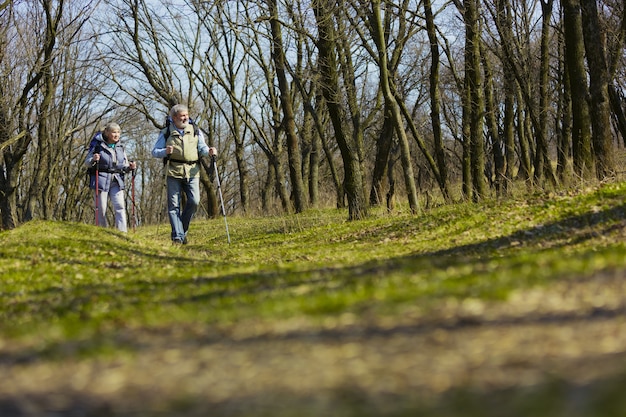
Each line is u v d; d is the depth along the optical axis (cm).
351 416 376
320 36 2411
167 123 1791
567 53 1944
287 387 447
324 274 1003
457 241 1535
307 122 4559
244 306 749
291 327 623
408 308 636
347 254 1509
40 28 3559
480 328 552
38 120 3425
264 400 423
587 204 1564
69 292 1010
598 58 1898
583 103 1928
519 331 533
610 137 1902
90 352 582
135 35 4000
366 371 467
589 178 1861
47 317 837
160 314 747
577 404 355
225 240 2428
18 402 463
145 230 3306
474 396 393
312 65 3394
